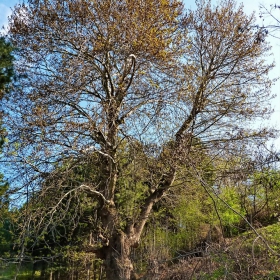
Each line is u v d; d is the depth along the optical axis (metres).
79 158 11.27
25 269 18.36
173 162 11.60
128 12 11.71
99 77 12.18
